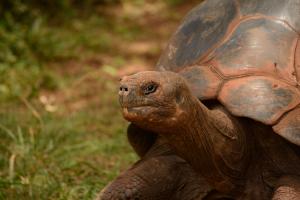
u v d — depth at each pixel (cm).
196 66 558
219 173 524
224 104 516
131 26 1838
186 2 2123
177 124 474
